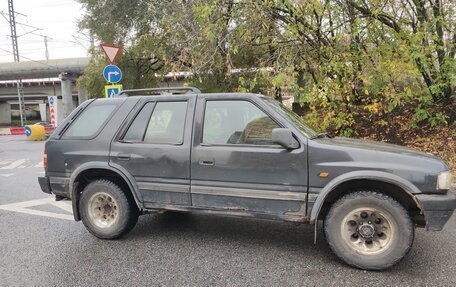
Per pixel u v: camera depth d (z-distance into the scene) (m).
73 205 4.61
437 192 3.36
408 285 3.25
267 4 7.61
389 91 8.01
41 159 12.91
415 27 8.24
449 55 8.44
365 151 3.54
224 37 8.35
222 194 3.95
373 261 3.51
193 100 4.22
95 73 17.48
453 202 3.30
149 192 4.27
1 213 5.82
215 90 13.10
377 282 3.32
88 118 4.70
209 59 9.02
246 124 3.97
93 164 4.43
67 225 5.17
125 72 17.11
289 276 3.47
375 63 7.79
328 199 3.79
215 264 3.77
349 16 7.89
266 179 3.78
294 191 3.69
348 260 3.59
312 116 8.70
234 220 5.29
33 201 6.61
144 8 14.85
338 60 7.71
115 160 4.37
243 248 4.21
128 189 4.52
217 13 8.02
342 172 3.52
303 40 7.91
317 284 3.30
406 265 3.66
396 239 3.44
